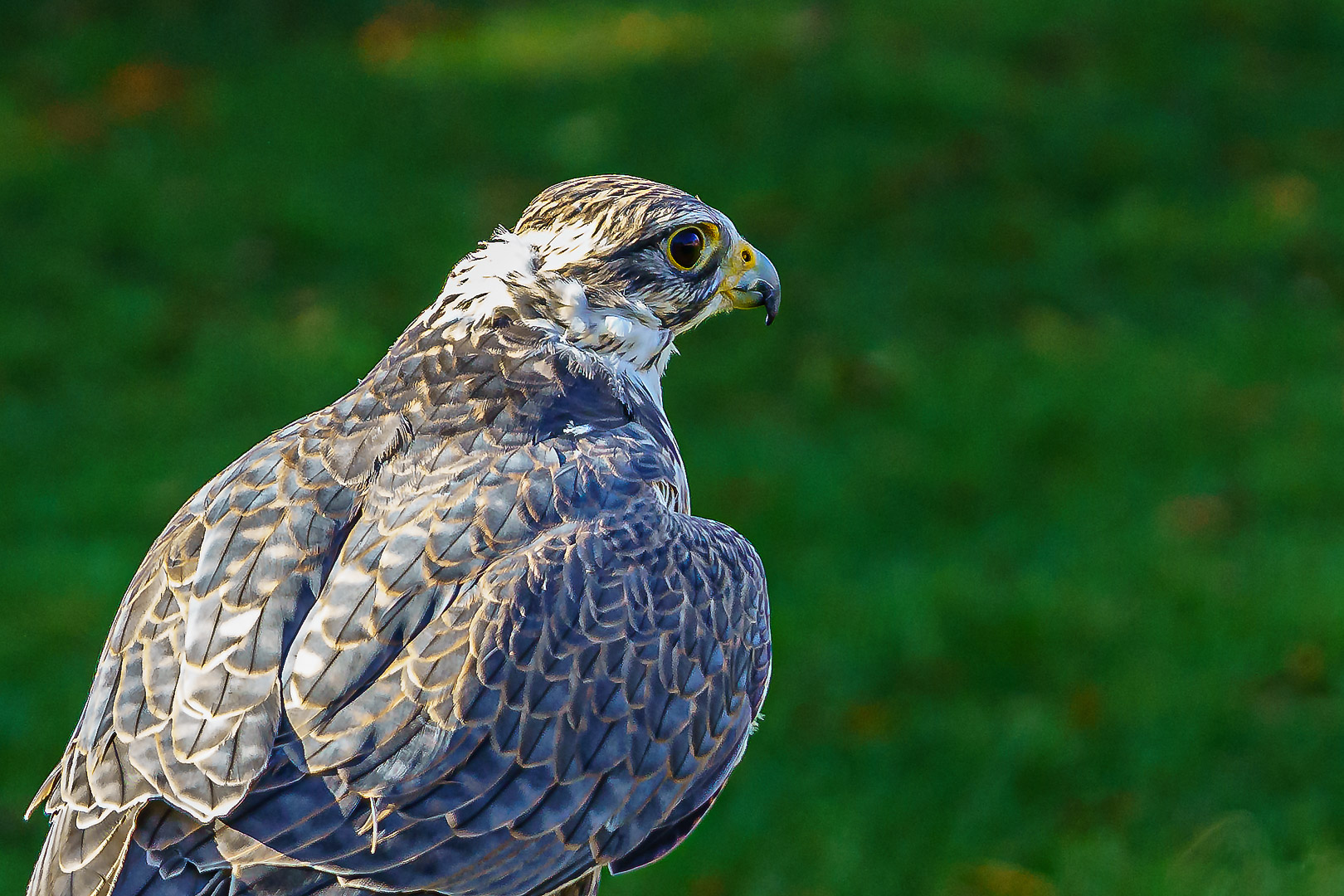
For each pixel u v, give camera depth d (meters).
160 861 4.83
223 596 5.23
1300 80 20.91
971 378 15.12
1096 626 11.75
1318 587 12.09
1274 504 13.32
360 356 15.30
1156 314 16.36
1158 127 19.50
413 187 18.16
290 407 14.65
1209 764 10.71
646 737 5.39
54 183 17.70
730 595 5.78
